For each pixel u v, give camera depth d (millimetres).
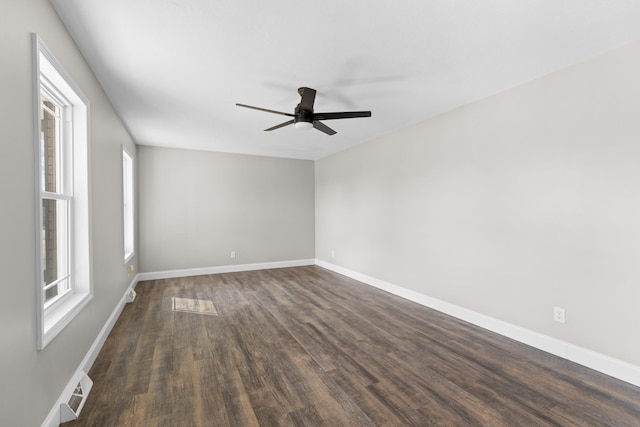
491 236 3025
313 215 6637
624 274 2125
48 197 1845
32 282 1454
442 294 3584
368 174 4898
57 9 1764
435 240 3672
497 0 1695
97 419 1738
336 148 5488
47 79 1855
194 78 2674
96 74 2568
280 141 4965
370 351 2588
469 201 3248
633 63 2078
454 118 3414
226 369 2297
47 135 2180
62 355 1803
